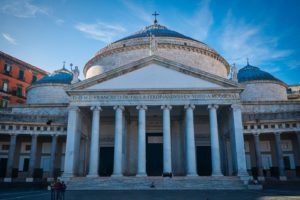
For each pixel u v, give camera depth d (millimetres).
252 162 46188
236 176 35344
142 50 50469
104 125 47219
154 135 46406
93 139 37875
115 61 51375
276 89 53594
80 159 44312
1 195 27234
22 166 47219
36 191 32250
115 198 24094
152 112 44344
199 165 45094
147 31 58719
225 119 43812
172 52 50094
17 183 38438
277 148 42625
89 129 46469
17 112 48562
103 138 46562
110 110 42938
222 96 38969
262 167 42969
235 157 37344
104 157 45906
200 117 46781
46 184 37812
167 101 38844
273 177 42906
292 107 46656
